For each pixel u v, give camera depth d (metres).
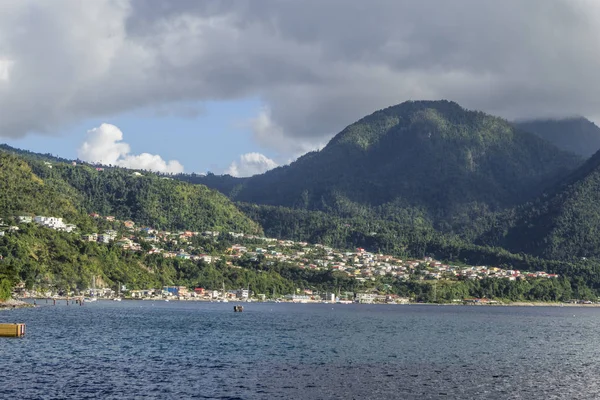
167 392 107.88
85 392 106.44
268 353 158.25
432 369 135.88
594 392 112.88
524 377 127.25
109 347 162.12
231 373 126.38
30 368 125.94
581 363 149.50
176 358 146.00
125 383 114.12
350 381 119.88
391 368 136.25
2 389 106.88
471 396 108.62
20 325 177.00
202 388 111.50
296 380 120.06
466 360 151.75
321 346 176.12
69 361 136.50
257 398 104.88
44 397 102.50
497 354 165.75
